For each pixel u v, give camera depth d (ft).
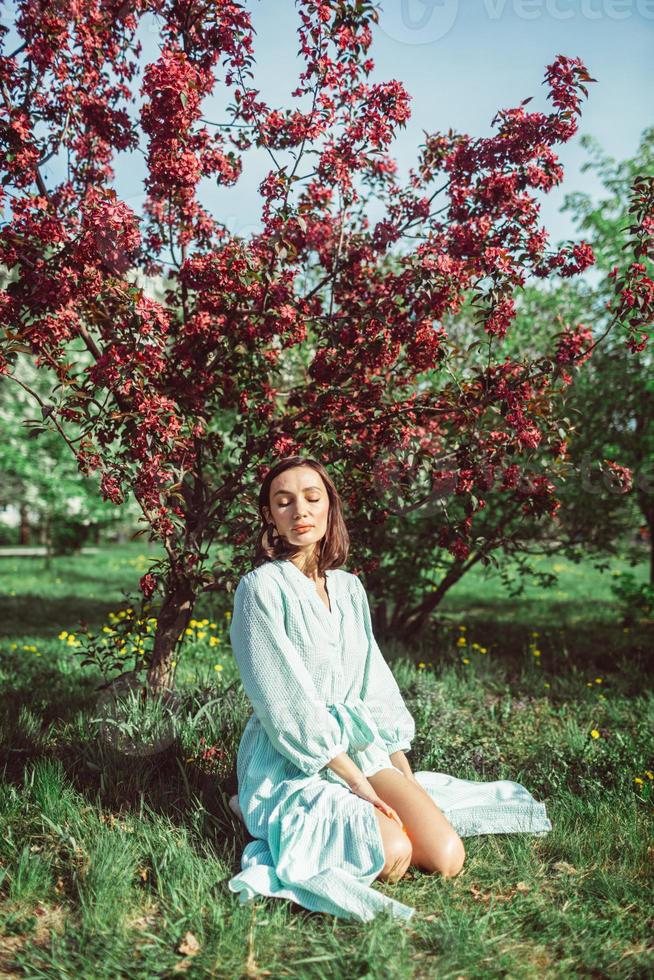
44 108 11.60
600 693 15.56
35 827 8.84
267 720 8.10
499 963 6.76
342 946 6.97
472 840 9.03
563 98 10.84
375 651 9.14
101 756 10.37
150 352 10.24
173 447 10.81
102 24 11.30
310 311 12.12
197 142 11.35
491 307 11.13
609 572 40.81
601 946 7.04
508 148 11.19
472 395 11.44
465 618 24.61
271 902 7.61
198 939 7.02
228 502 12.34
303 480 8.75
